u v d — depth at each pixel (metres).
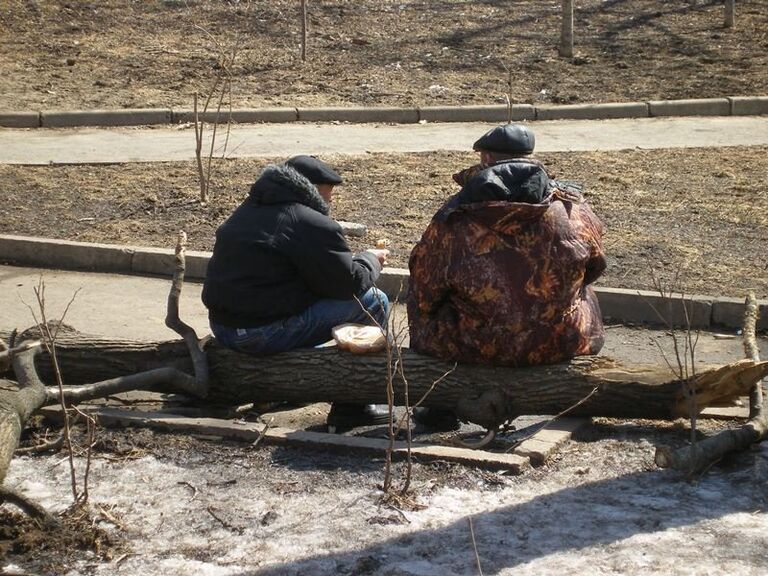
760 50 20.67
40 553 5.62
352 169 13.95
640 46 20.98
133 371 7.47
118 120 16.56
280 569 5.46
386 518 5.92
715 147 15.23
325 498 6.18
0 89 17.73
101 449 6.81
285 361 7.26
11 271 10.88
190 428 7.03
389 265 10.49
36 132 16.05
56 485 6.36
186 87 18.27
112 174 13.74
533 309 6.81
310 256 7.14
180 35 21.31
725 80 18.89
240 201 12.66
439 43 21.17
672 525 5.80
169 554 5.61
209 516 6.00
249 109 16.92
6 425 6.24
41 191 12.99
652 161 14.44
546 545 5.62
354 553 5.59
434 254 6.93
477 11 23.34
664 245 11.00
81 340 7.57
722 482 6.30
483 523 5.87
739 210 12.20
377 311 7.61
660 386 6.80
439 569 5.43
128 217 12.06
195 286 10.48
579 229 6.91
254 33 21.53
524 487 6.27
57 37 20.86
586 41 21.31
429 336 7.05
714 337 9.19
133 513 6.04
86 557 5.60
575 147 15.36
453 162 14.39
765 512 5.93
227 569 5.46
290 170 7.26
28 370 6.88
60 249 10.99
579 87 18.59
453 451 6.60
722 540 5.64
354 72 19.34
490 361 6.93
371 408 7.42
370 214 12.11
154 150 14.98
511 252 6.79
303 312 7.31
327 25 22.22
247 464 6.62
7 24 21.36
